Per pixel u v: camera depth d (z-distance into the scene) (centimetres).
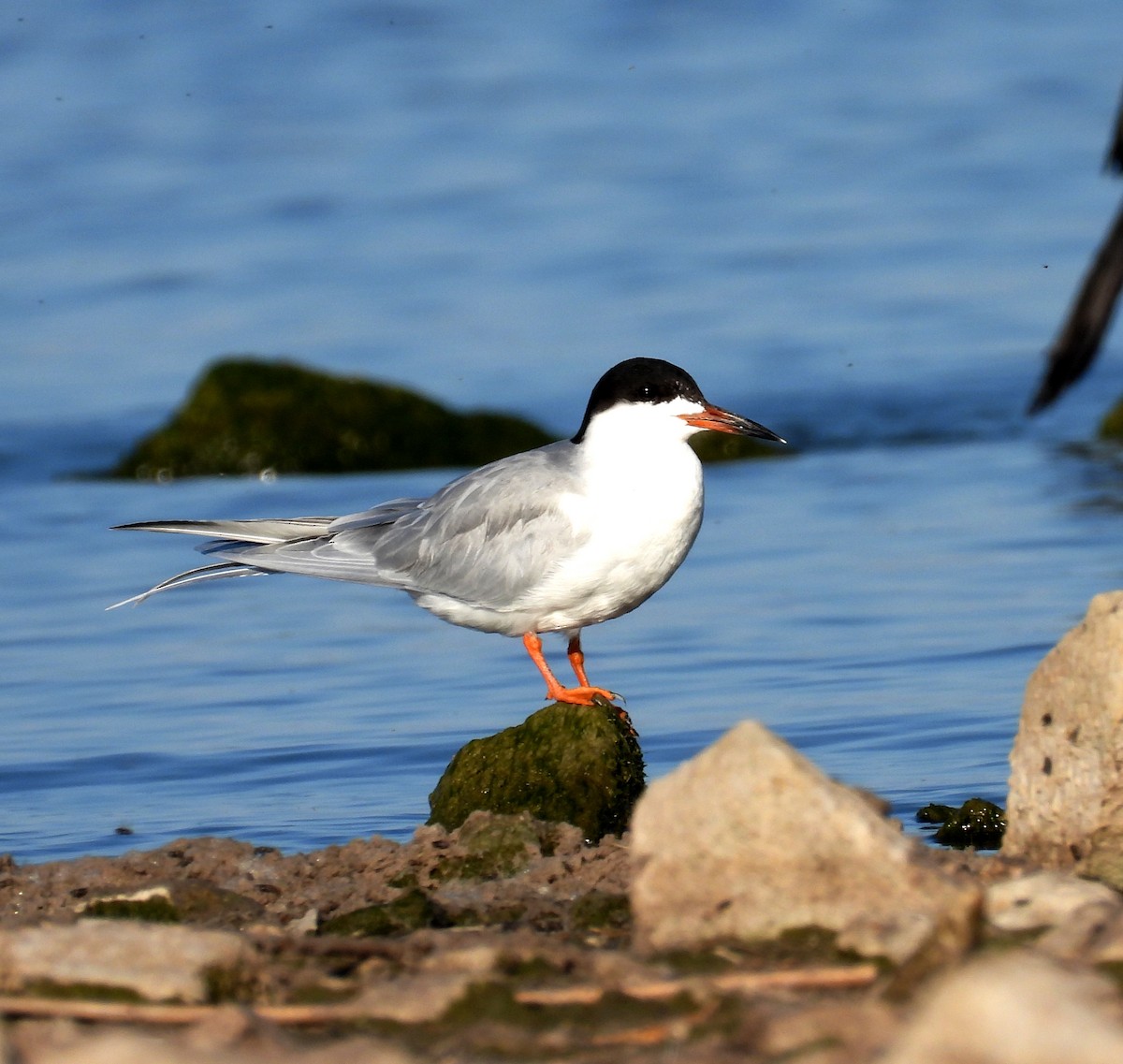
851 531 1752
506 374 2434
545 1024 609
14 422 2350
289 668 1388
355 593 1655
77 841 1010
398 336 2589
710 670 1312
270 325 2652
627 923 772
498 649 1425
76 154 3438
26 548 1828
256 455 2184
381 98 3712
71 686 1351
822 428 2242
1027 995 481
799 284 2717
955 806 998
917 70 3762
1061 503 1817
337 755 1159
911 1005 580
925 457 2105
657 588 1104
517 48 4034
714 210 3056
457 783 986
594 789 962
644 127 3491
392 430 2225
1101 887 715
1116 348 2586
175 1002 636
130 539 1867
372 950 702
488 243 2948
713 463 2153
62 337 2645
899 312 2603
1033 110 3472
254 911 820
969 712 1175
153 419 2355
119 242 3008
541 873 846
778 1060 536
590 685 1171
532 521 1078
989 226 2902
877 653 1326
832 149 3331
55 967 647
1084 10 4116
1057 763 818
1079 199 2992
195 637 1495
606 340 2534
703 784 710
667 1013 612
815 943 682
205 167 3362
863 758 1095
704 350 2475
